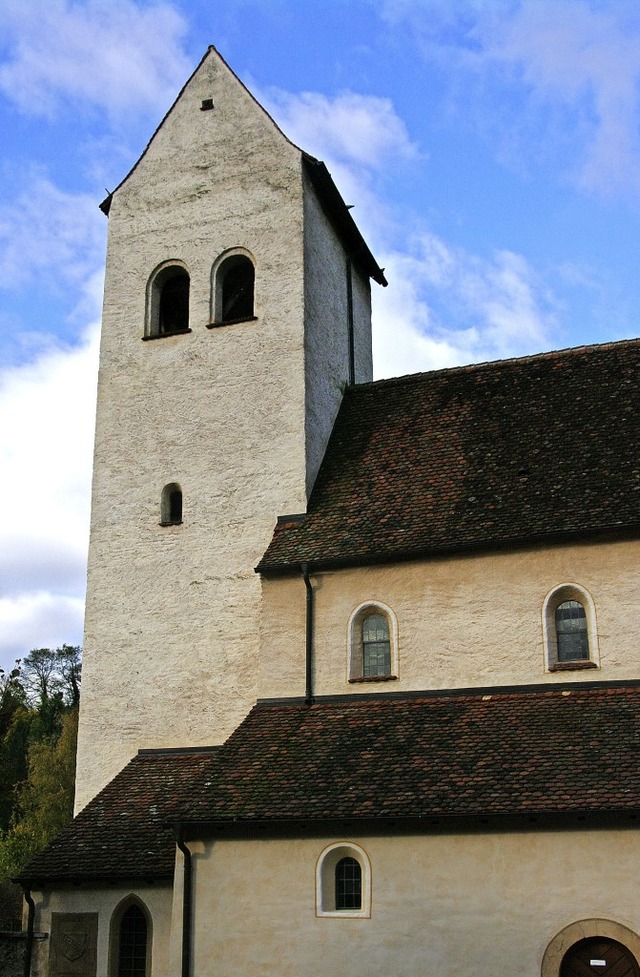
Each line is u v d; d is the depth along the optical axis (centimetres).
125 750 2734
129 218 3306
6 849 5347
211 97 3353
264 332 3008
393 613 2458
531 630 2328
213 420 2967
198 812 2111
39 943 2300
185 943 2070
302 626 2534
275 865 2072
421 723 2247
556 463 2584
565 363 2969
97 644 2855
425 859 1975
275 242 3100
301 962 1998
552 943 1859
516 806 1906
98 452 3055
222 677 2711
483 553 2420
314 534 2661
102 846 2355
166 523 2905
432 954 1922
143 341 3138
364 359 3591
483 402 2938
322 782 2109
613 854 1870
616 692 2195
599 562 2319
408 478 2742
